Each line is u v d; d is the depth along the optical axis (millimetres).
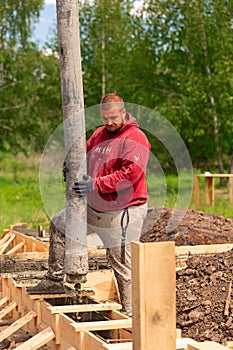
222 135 27859
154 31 28938
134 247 4176
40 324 6383
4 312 7227
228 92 27375
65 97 6008
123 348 4648
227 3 28094
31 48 35875
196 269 7711
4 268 8414
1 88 36062
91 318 6422
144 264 4121
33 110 36250
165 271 4152
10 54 35688
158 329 4141
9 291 7715
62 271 6555
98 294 7512
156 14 28797
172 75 29031
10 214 17594
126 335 5672
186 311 6703
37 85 35469
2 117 36562
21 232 11914
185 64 28484
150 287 4129
